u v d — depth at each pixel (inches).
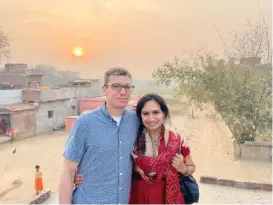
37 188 325.4
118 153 74.4
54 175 396.2
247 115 490.0
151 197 76.9
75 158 75.0
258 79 490.6
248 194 280.7
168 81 537.6
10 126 637.3
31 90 703.7
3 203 295.6
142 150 77.5
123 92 74.9
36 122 693.3
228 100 521.3
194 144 523.5
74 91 802.2
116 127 75.6
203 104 690.8
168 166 76.8
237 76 514.6
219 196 274.4
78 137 74.7
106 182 73.6
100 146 73.1
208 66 545.6
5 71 768.3
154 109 76.0
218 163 426.6
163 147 77.7
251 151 449.4
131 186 80.4
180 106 737.0
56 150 539.8
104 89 77.9
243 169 398.0
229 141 525.3
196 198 84.6
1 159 480.4
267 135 494.9
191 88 568.1
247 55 499.5
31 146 572.7
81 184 75.5
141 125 80.0
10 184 361.7
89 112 77.5
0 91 670.5
